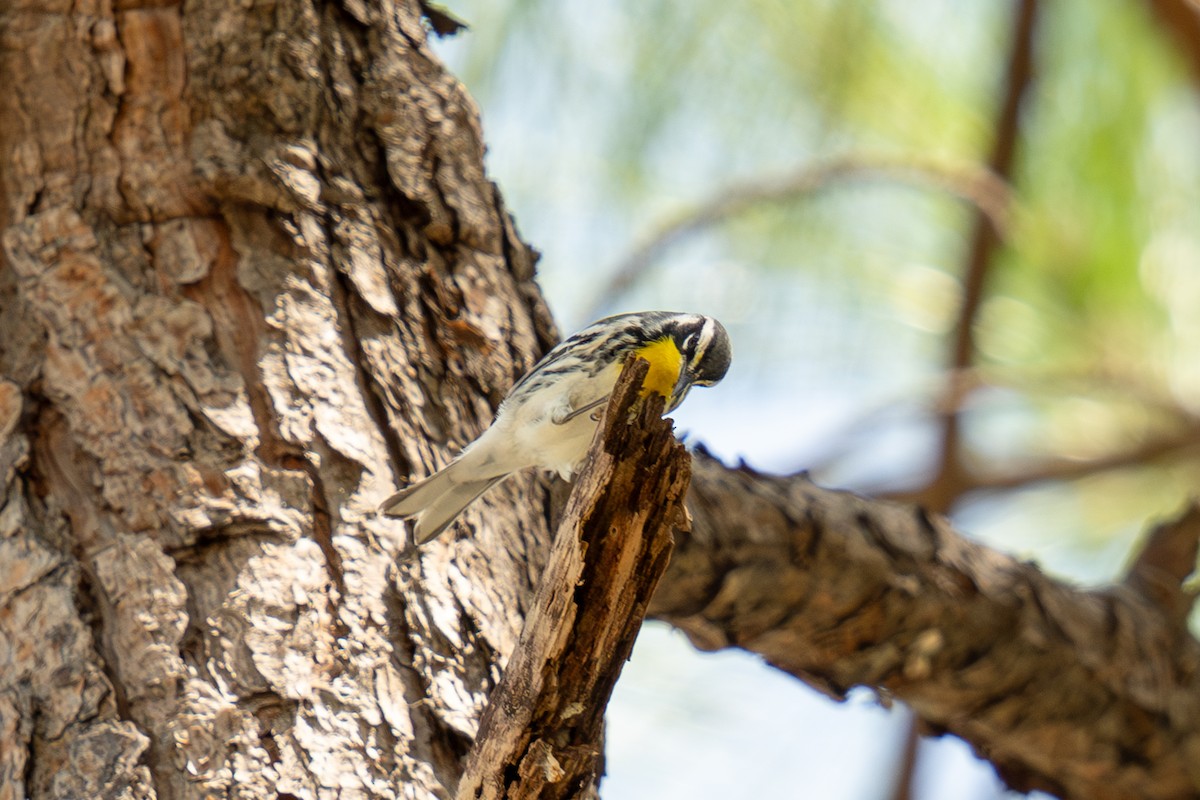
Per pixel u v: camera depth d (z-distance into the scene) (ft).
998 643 28.55
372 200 22.57
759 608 26.86
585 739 15.81
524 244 24.73
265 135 22.04
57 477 19.75
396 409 20.89
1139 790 31.53
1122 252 32.42
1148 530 32.32
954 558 28.17
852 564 26.91
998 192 31.68
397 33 23.89
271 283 21.11
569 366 23.57
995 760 32.32
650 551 15.51
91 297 20.80
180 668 17.98
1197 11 31.19
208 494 19.26
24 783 17.43
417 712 18.34
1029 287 33.01
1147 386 31.81
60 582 18.76
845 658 28.40
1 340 20.85
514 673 15.75
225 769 17.28
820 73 32.68
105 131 21.83
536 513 22.59
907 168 31.91
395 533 19.71
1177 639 30.73
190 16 22.24
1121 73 33.53
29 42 22.13
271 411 20.04
